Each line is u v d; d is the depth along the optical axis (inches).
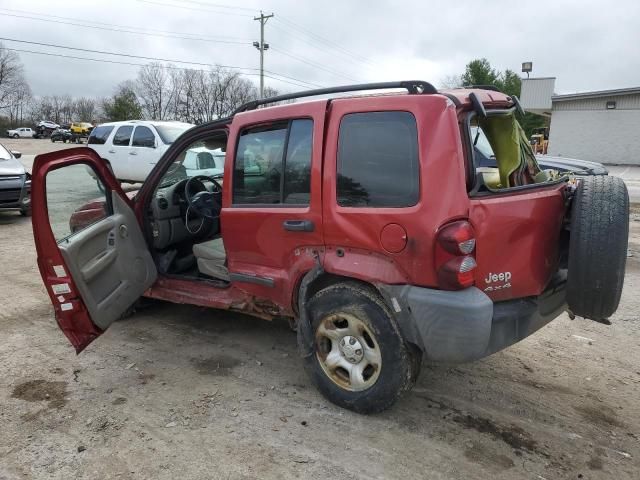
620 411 132.0
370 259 118.0
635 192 668.7
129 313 194.7
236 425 124.2
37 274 254.1
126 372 151.4
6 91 3221.0
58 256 132.5
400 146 113.3
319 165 124.6
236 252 147.3
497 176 138.6
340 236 121.3
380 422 125.5
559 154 1290.6
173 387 142.6
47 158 131.4
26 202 414.9
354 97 122.1
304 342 133.3
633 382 147.6
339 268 122.1
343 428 122.9
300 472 107.6
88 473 107.3
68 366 154.9
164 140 504.7
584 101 1235.9
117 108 2615.7
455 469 108.7
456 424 125.1
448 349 109.9
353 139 120.3
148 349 167.3
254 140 141.6
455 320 107.3
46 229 130.0
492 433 121.6
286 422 125.4
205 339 174.9
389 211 113.0
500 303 117.0
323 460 111.3
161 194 180.9
